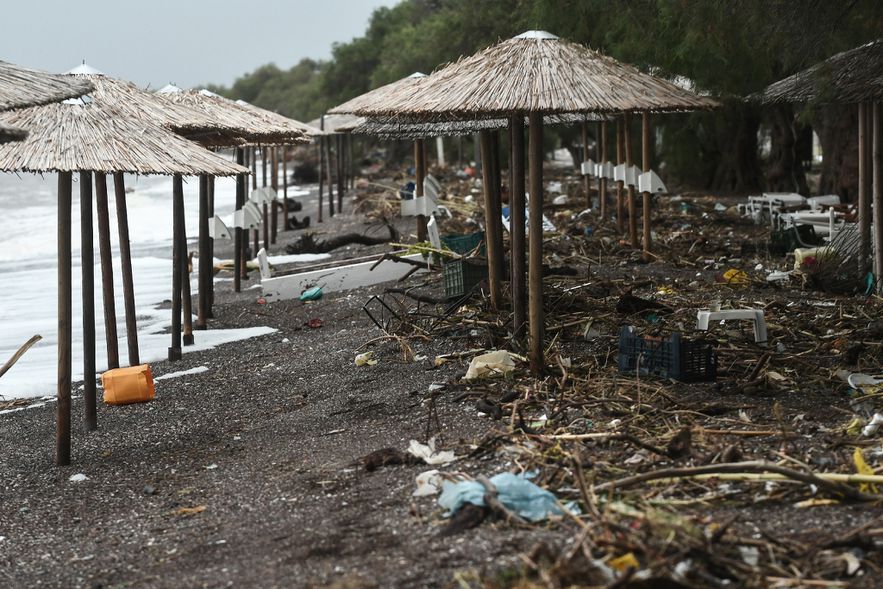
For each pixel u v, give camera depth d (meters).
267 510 10.45
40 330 24.83
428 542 8.59
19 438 15.02
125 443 14.29
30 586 9.13
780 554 7.76
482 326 17.61
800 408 12.16
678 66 25.08
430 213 28.19
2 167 12.99
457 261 20.41
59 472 13.09
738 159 48.41
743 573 7.40
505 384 13.97
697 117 44.28
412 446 11.52
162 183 101.19
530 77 14.02
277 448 12.98
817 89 17.75
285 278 26.28
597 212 37.84
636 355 14.03
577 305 18.03
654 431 11.37
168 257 39.34
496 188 19.05
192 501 11.25
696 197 45.12
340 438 12.86
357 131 26.03
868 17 17.25
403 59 71.06
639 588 6.93
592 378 13.88
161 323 24.67
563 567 7.30
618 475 9.84
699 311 15.76
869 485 9.04
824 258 21.72
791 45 17.89
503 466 10.49
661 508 8.77
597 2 24.55
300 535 9.41
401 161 84.44
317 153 91.19
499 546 8.20
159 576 8.91
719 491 9.16
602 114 24.59
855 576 7.37
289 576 8.35
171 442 14.12
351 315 22.73
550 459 10.45
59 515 11.36
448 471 10.55
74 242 48.38
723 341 15.26
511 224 16.06
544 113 15.37
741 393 12.98
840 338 15.62
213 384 17.47
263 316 24.31
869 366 14.09
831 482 8.82
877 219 20.16
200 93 26.08
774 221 31.72
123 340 22.64
